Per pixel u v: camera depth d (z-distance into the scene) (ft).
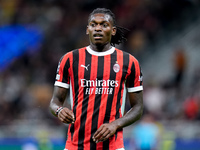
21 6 195.21
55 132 121.39
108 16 44.93
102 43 44.42
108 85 43.62
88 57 44.52
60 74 44.83
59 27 186.39
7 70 176.14
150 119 108.47
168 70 162.40
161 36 179.63
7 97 155.53
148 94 144.15
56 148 109.09
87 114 43.06
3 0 196.13
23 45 181.88
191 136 116.37
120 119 42.73
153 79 157.38
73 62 44.37
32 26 185.68
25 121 131.13
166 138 108.88
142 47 175.32
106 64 44.19
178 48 168.25
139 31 177.58
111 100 43.39
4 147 110.63
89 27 44.98
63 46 180.04
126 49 172.86
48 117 141.90
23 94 158.61
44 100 156.97
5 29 184.65
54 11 192.65
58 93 44.75
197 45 171.63
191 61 164.66
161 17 182.39
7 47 181.06
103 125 41.16
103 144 42.86
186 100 136.77
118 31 48.49
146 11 181.47
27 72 174.81
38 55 179.83
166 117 133.18
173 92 146.82
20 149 109.91
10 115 146.30
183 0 180.86
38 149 109.50
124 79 44.50
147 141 106.93
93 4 188.24
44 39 183.32
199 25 176.86
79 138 43.06
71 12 190.08
